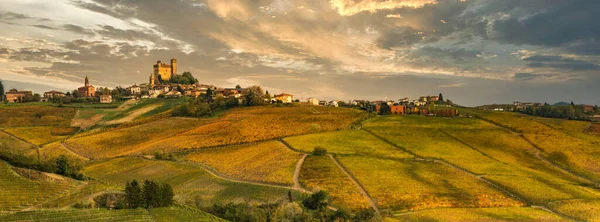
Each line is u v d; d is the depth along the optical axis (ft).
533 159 548.31
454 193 385.29
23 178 351.67
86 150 635.66
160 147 604.90
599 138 630.33
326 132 622.95
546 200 376.68
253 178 428.56
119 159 570.05
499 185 415.85
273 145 558.97
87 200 314.35
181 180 452.76
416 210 344.49
